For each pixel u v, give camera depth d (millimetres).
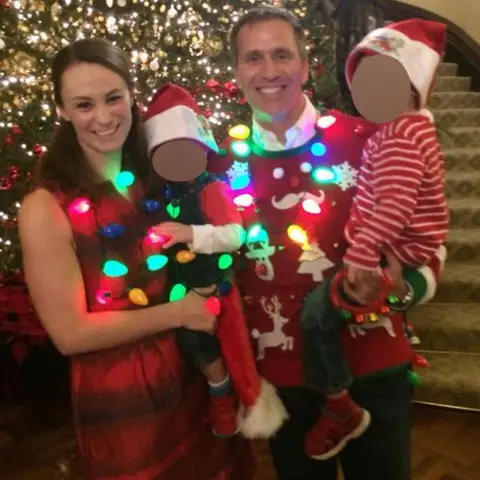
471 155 3920
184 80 2861
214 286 1149
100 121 1027
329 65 2951
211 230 1114
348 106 2531
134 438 1115
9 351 2660
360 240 1059
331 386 1143
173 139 1080
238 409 1221
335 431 1181
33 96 2414
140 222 1116
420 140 1065
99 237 1075
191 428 1208
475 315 2848
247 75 1145
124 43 2693
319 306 1122
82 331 1045
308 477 1326
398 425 1236
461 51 5312
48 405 2604
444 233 1105
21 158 2314
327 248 1184
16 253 2322
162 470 1148
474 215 3420
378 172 1075
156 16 2756
